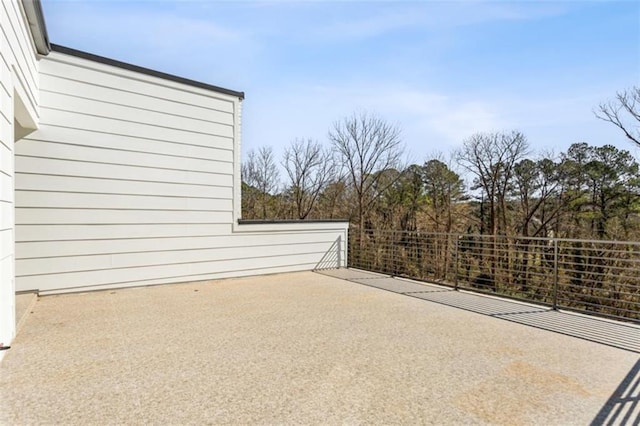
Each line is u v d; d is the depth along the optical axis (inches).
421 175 754.8
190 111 228.1
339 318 153.6
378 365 104.1
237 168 249.8
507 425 73.7
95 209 196.1
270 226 263.3
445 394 86.9
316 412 78.3
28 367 100.7
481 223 720.3
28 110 147.3
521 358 110.3
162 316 154.3
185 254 227.3
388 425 73.5
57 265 186.5
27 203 178.4
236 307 171.0
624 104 561.0
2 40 97.5
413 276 265.9
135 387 89.5
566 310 168.9
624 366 104.7
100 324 141.7
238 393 86.8
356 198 745.0
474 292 208.7
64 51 185.5
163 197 218.4
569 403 83.0
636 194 594.9
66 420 74.6
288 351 114.8
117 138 202.1
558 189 658.8
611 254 275.6
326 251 291.7
